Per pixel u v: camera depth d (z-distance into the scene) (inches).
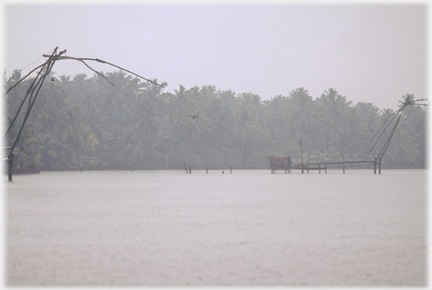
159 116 5068.9
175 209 815.7
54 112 4384.8
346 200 995.3
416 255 430.9
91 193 1233.4
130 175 3026.6
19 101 4173.2
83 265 392.8
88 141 4554.6
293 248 462.0
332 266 389.7
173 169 5196.9
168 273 367.6
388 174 3284.9
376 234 544.7
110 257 422.3
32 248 464.1
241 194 1189.1
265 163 5438.0
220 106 5541.3
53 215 729.0
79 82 5674.2
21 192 1273.4
